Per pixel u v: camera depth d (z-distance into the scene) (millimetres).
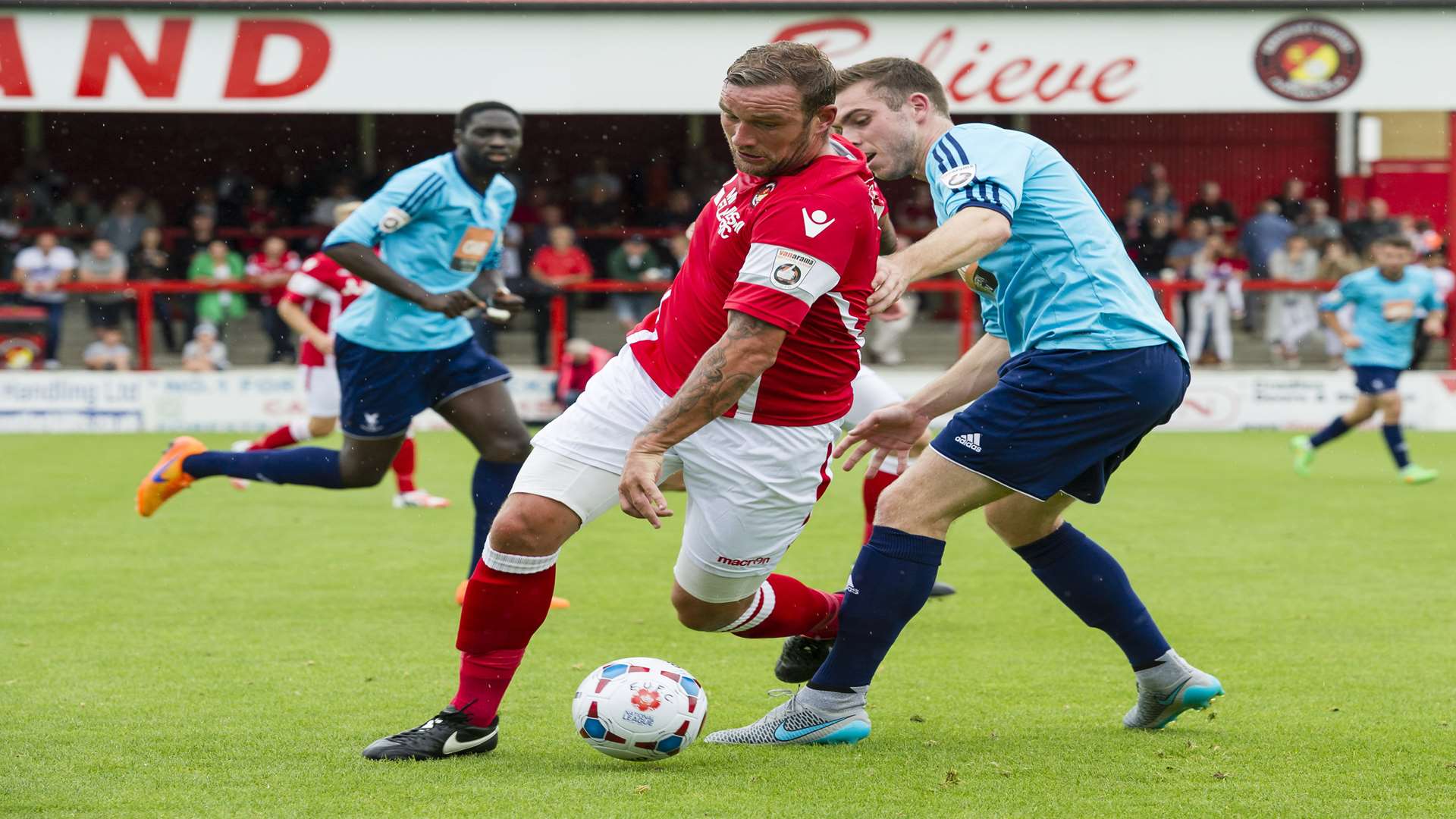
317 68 38062
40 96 37719
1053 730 9484
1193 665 11633
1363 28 38375
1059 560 9281
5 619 13336
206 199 44438
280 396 36188
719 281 8148
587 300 37156
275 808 7543
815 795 7832
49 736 9109
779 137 7727
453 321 14320
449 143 50656
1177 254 40250
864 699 9109
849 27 38031
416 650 12016
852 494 24734
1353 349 26250
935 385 9727
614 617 13688
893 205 49938
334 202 43906
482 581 8492
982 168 8398
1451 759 8695
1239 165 52438
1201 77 38469
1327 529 19984
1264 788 8047
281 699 10211
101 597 14539
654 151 50625
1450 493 24250
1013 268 8828
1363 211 48500
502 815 7430
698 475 8477
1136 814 7516
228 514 21234
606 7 38031
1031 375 8633
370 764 8438
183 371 35938
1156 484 25688
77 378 35750
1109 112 38531
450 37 38156
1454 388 37688
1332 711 10031
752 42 38188
